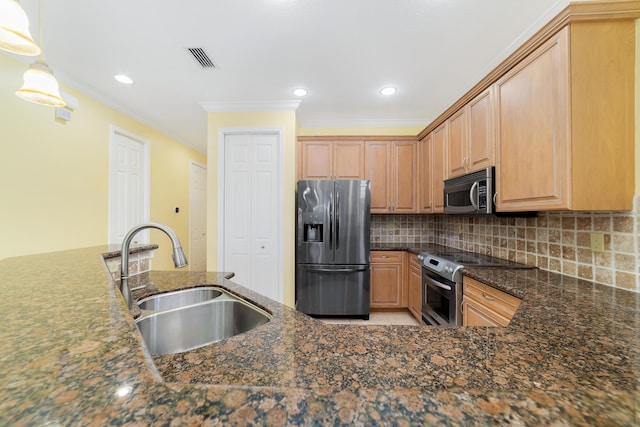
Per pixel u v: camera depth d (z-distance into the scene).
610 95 1.19
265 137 2.86
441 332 0.74
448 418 0.31
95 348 0.42
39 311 0.58
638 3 1.14
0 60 1.81
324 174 3.15
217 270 2.81
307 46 1.84
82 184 2.40
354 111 3.04
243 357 0.59
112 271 1.36
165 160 3.75
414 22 1.61
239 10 1.51
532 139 1.41
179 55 1.94
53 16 1.54
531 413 0.32
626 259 1.21
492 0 1.44
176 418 0.29
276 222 2.85
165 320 0.98
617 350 0.64
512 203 1.57
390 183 3.15
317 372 0.53
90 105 2.48
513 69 1.55
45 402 0.29
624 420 0.32
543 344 0.67
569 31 1.19
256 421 0.30
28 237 1.97
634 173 1.18
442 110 3.01
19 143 1.92
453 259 2.08
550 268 1.63
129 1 1.44
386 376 0.52
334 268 2.80
